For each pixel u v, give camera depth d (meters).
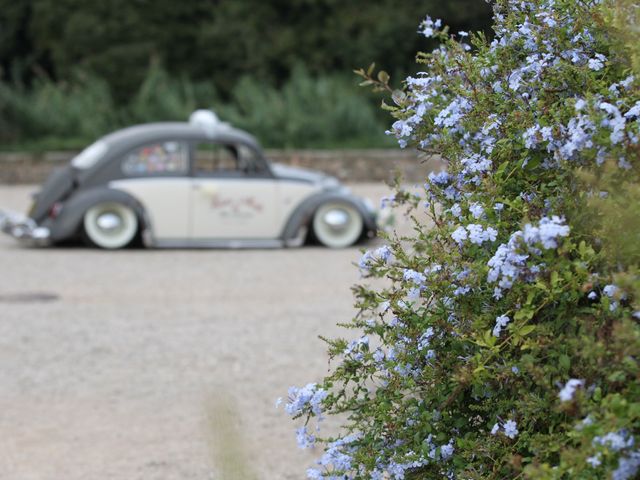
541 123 3.30
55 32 30.27
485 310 3.30
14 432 6.88
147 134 15.23
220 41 30.59
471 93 3.65
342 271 13.36
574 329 3.03
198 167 15.27
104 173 15.02
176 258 14.45
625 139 3.00
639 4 3.27
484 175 3.48
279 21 31.12
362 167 25.31
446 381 3.37
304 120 26.75
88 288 12.12
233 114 26.97
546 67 3.43
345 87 28.81
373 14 30.58
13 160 24.36
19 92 27.17
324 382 3.56
